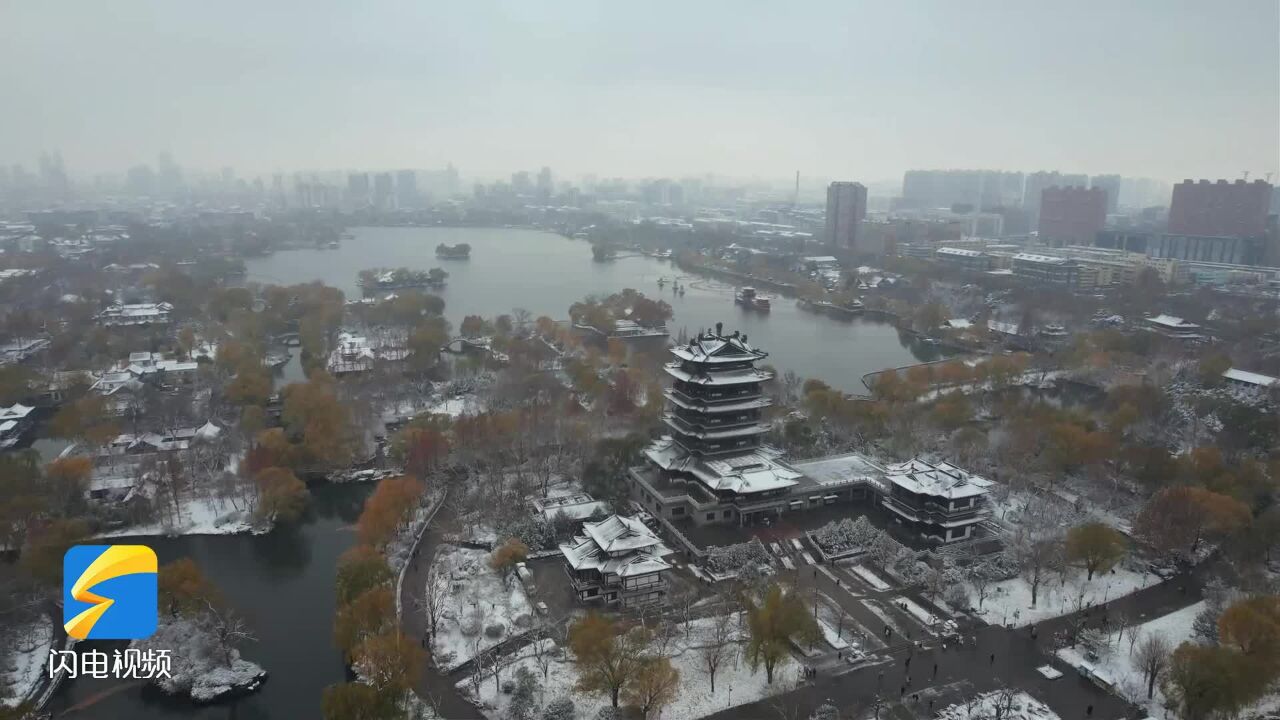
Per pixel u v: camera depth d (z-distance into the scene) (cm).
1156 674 11888
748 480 17200
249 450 19962
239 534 17338
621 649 11519
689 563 15762
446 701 11650
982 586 14262
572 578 14762
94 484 18588
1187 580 15150
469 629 13188
